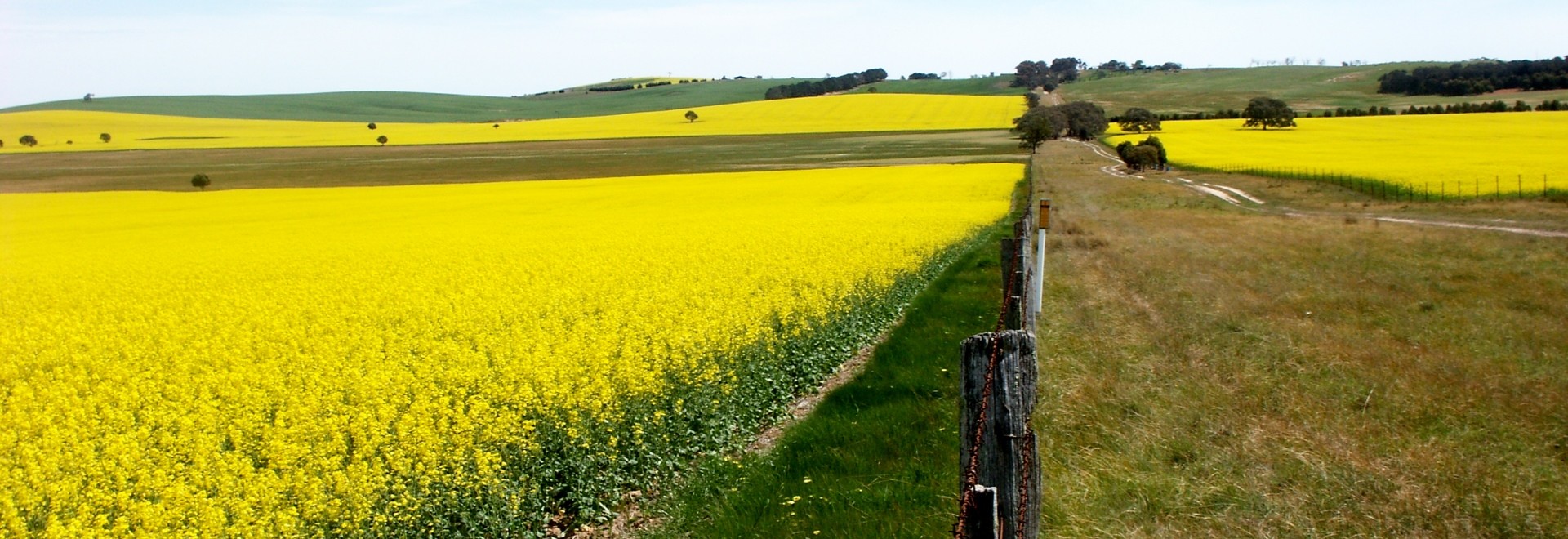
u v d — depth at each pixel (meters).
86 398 9.21
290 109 191.75
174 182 75.56
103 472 6.84
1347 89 155.75
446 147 108.38
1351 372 9.68
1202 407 8.58
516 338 10.60
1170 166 61.00
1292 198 39.59
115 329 13.36
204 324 13.22
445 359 9.95
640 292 14.00
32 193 67.94
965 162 72.50
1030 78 186.62
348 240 29.19
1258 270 18.22
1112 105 148.38
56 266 24.53
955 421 8.59
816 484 7.34
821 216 30.72
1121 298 15.09
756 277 14.97
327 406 8.10
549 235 27.36
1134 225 28.80
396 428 7.40
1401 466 7.02
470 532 6.34
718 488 7.38
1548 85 134.38
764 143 100.25
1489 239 21.67
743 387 9.29
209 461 6.91
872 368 11.16
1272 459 7.21
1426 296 14.56
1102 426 8.07
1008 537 4.32
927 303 15.21
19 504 6.32
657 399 8.40
